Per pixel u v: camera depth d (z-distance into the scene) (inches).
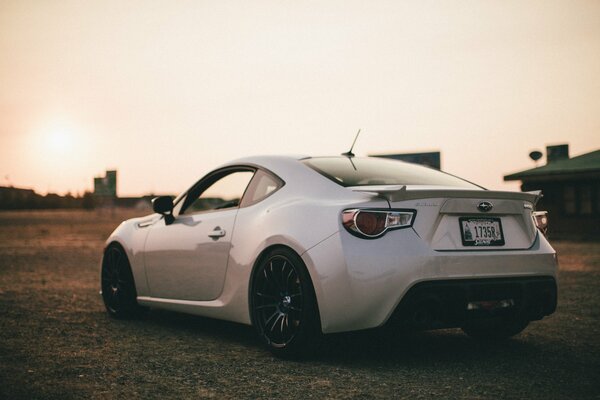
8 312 215.0
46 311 218.4
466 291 131.0
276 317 145.9
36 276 348.5
